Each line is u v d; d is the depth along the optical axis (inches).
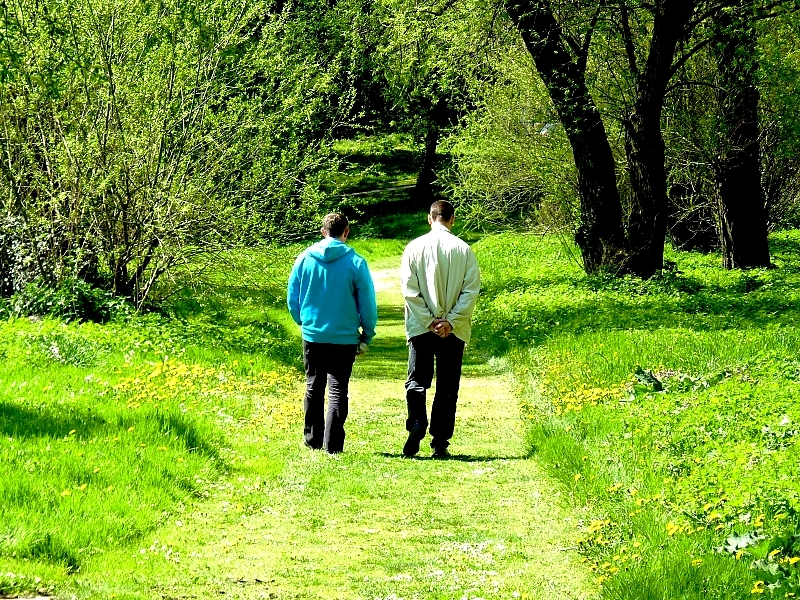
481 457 692.7
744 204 1957.4
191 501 543.2
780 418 613.0
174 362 912.3
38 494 482.6
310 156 1411.2
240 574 429.7
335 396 706.2
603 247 1780.3
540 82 1972.2
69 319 1178.6
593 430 676.7
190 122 1266.0
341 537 490.6
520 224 2250.2
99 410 665.6
